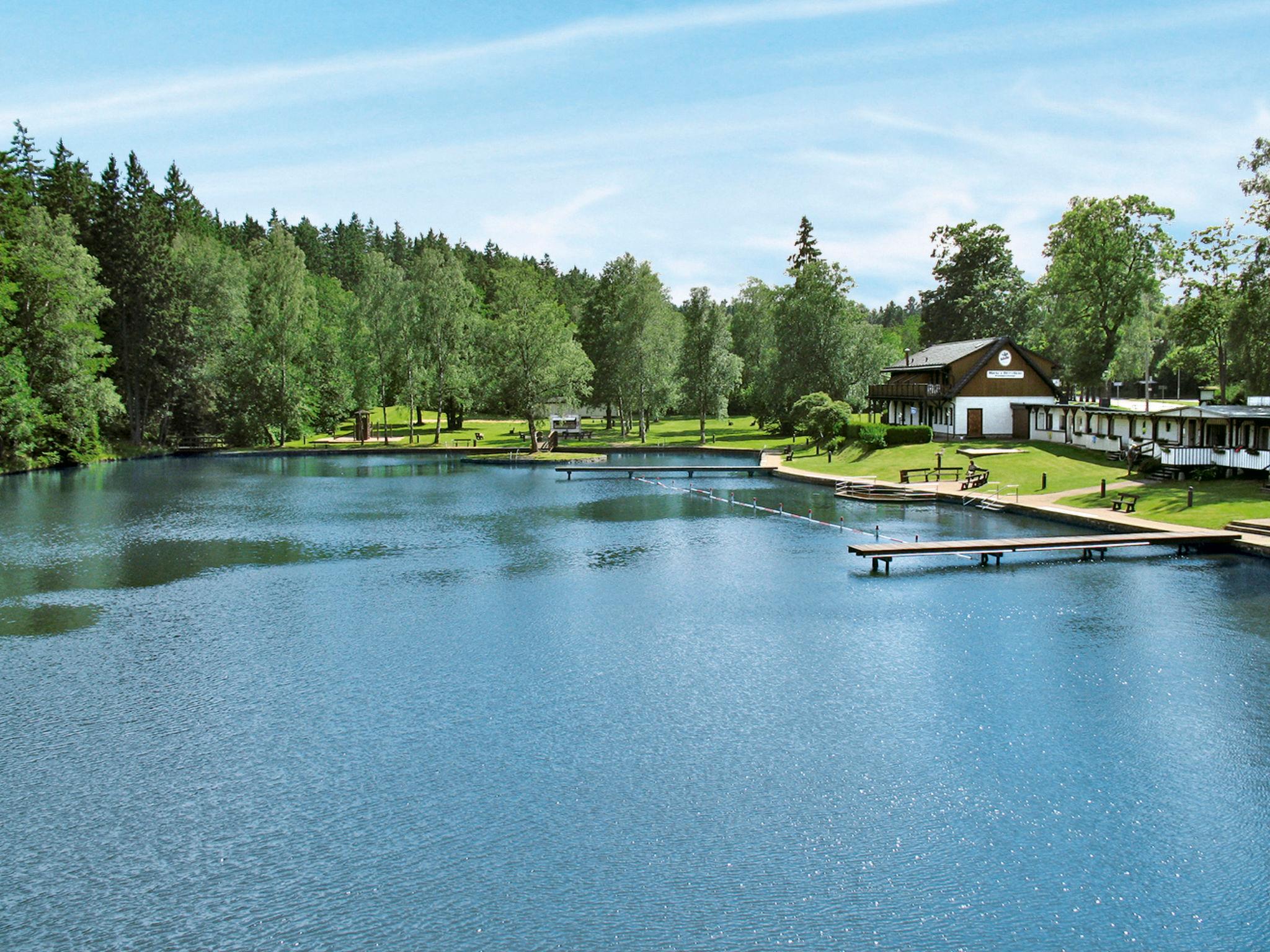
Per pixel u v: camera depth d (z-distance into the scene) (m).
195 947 15.42
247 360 113.06
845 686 26.98
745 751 22.56
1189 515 49.81
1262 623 32.62
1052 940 15.53
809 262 124.56
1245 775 21.09
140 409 111.44
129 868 17.72
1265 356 65.25
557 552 48.69
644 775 21.34
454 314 114.88
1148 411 63.25
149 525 58.41
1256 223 63.81
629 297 116.81
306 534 54.91
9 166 98.38
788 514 61.56
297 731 23.91
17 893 16.94
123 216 103.69
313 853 18.17
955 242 121.94
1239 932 15.71
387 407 164.12
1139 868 17.52
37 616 35.34
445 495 75.06
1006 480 66.62
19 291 82.69
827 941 15.47
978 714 24.72
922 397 91.06
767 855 17.98
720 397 117.06
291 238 116.50
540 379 108.12
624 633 32.69
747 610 35.78
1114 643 30.59
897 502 64.62
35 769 21.78
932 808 19.75
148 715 25.09
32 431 87.75
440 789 20.70
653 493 75.19
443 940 15.55
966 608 35.44
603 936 15.62
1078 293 88.56
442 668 28.97
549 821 19.28
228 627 33.72
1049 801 19.98
